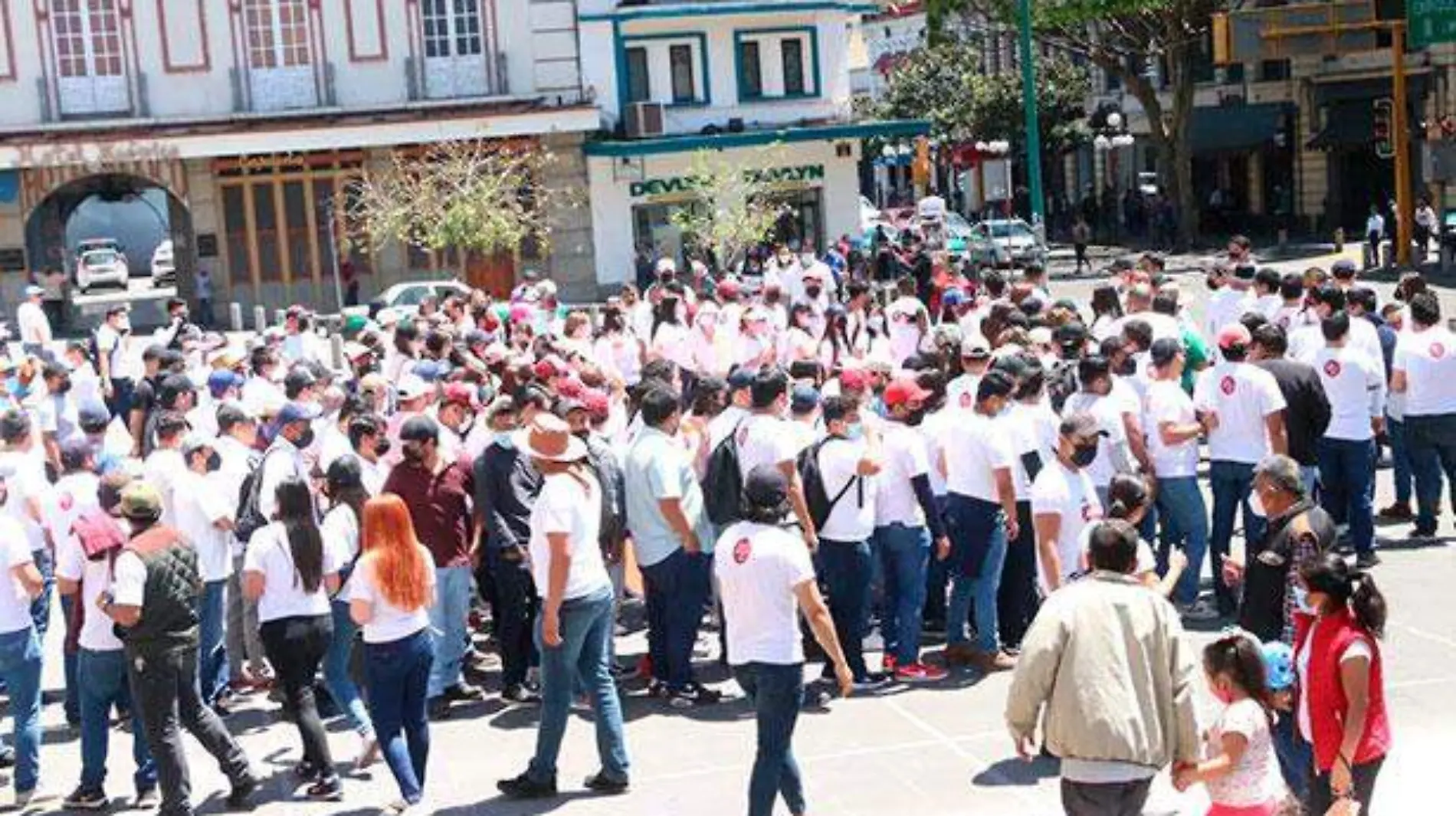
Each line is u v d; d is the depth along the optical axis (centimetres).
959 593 1202
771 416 1146
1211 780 731
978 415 1175
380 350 1881
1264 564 915
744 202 4241
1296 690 793
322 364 1733
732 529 883
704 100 4659
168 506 1170
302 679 1027
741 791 1008
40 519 1202
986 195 6184
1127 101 6175
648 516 1157
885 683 1191
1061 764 755
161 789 979
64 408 1736
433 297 2388
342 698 1074
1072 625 718
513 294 2556
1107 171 6519
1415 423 1448
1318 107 5262
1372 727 772
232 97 4312
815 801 981
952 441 1184
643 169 4491
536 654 1218
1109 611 720
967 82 6400
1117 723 706
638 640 1354
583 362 1475
